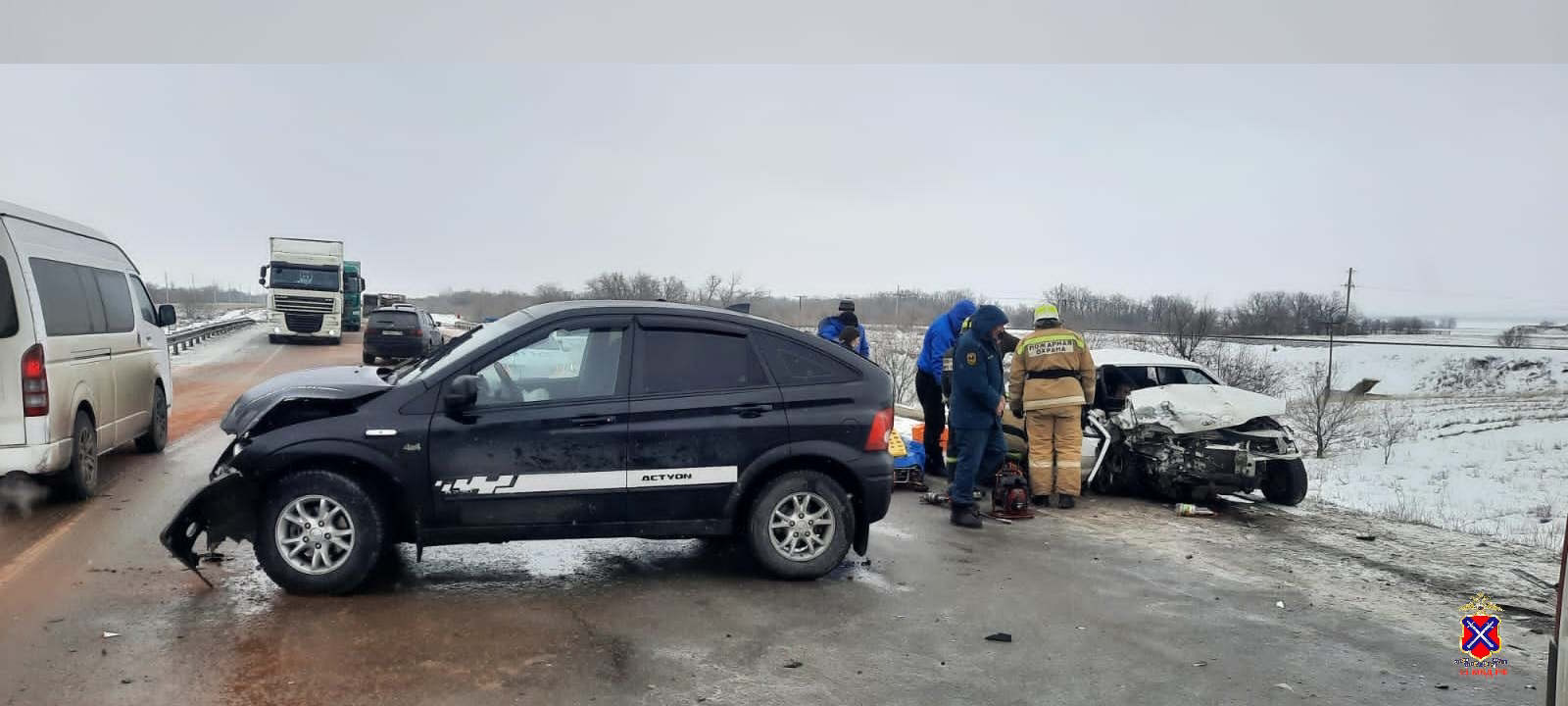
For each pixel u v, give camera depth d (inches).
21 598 193.5
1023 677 173.2
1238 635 201.2
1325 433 1332.4
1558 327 3725.4
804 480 228.2
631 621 195.8
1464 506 858.8
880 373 240.1
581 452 213.9
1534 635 209.5
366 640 176.7
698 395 223.0
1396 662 188.1
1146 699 164.4
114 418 319.3
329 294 1289.4
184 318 2459.4
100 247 331.6
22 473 272.1
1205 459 337.1
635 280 1893.5
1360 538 309.9
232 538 200.7
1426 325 4409.5
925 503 337.7
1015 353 346.0
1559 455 1195.3
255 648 170.1
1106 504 353.4
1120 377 390.3
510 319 235.3
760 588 223.1
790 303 2240.4
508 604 202.8
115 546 235.6
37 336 257.9
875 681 168.6
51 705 143.1
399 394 207.5
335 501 200.4
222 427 214.8
